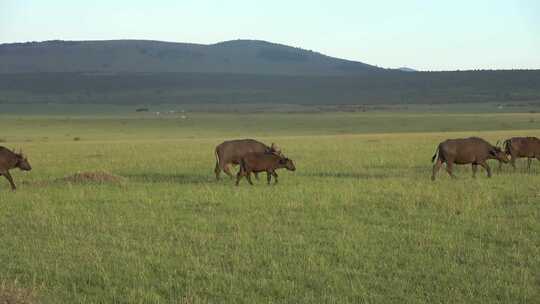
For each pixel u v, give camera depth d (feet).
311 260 39.45
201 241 44.78
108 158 123.03
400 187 68.39
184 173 91.40
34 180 83.76
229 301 32.91
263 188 70.79
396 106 580.71
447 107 550.77
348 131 312.50
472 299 32.53
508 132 223.10
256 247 43.14
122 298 33.30
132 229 49.52
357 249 42.34
